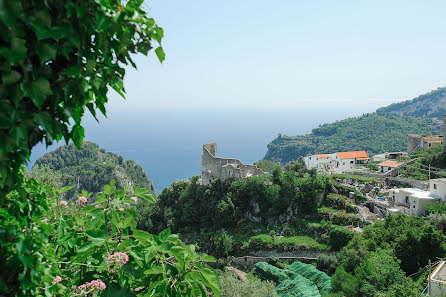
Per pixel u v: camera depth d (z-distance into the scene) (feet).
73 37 13.33
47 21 12.14
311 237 189.47
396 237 136.56
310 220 201.46
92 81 14.69
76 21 13.70
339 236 171.42
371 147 583.17
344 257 137.18
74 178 417.90
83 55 14.66
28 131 13.55
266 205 217.97
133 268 20.83
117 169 440.86
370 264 116.06
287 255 183.11
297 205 209.56
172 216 257.34
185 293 22.31
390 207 188.75
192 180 271.08
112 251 22.13
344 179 237.45
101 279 20.81
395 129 647.56
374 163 301.22
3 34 11.22
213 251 212.84
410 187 220.02
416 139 326.03
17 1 10.84
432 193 178.70
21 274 14.32
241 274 176.86
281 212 212.84
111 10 14.66
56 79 13.83
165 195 276.62
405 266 126.21
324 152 642.63
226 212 224.12
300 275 153.89
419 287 102.83
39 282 16.11
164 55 16.66
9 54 11.27
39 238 16.06
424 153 263.90
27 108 13.21
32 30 12.46
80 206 26.63
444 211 155.74
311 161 304.09
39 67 13.20
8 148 12.03
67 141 16.30
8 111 11.79
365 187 219.41
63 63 14.57
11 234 15.08
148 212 275.80
